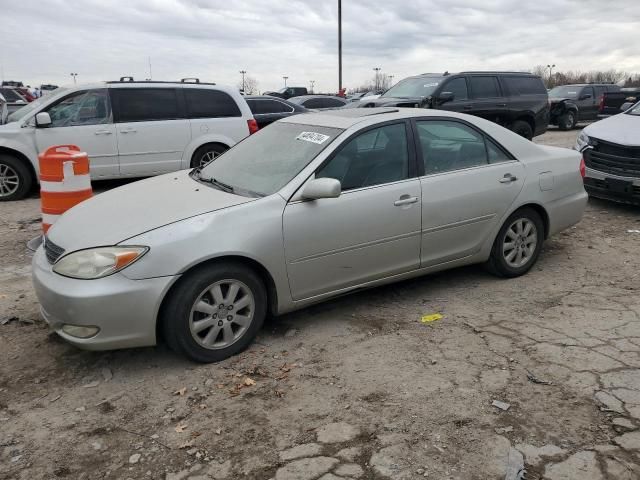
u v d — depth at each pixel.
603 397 3.15
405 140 4.39
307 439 2.86
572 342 3.81
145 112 9.29
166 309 3.46
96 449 2.83
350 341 3.92
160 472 2.65
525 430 2.89
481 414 3.03
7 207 8.31
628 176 7.03
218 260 3.56
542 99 13.80
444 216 4.47
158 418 3.08
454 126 4.70
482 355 3.67
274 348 3.84
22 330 4.12
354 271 4.14
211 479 2.59
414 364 3.58
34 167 8.82
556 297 4.64
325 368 3.55
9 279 5.16
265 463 2.69
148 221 3.53
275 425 2.98
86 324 3.29
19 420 3.07
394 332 4.04
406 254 4.36
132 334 3.37
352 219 4.00
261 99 14.64
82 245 3.42
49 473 2.66
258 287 3.73
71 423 3.04
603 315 4.25
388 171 4.27
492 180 4.72
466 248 4.70
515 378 3.38
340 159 4.07
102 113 9.06
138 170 9.34
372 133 4.25
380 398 3.20
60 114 8.88
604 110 18.53
